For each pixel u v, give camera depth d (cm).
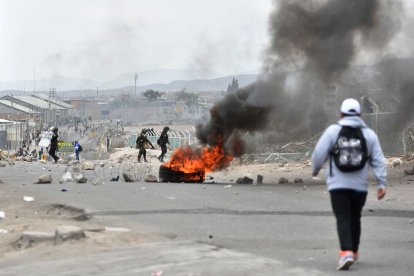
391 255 1289
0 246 1411
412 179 2956
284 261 1213
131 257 1234
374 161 1169
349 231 1149
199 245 1355
